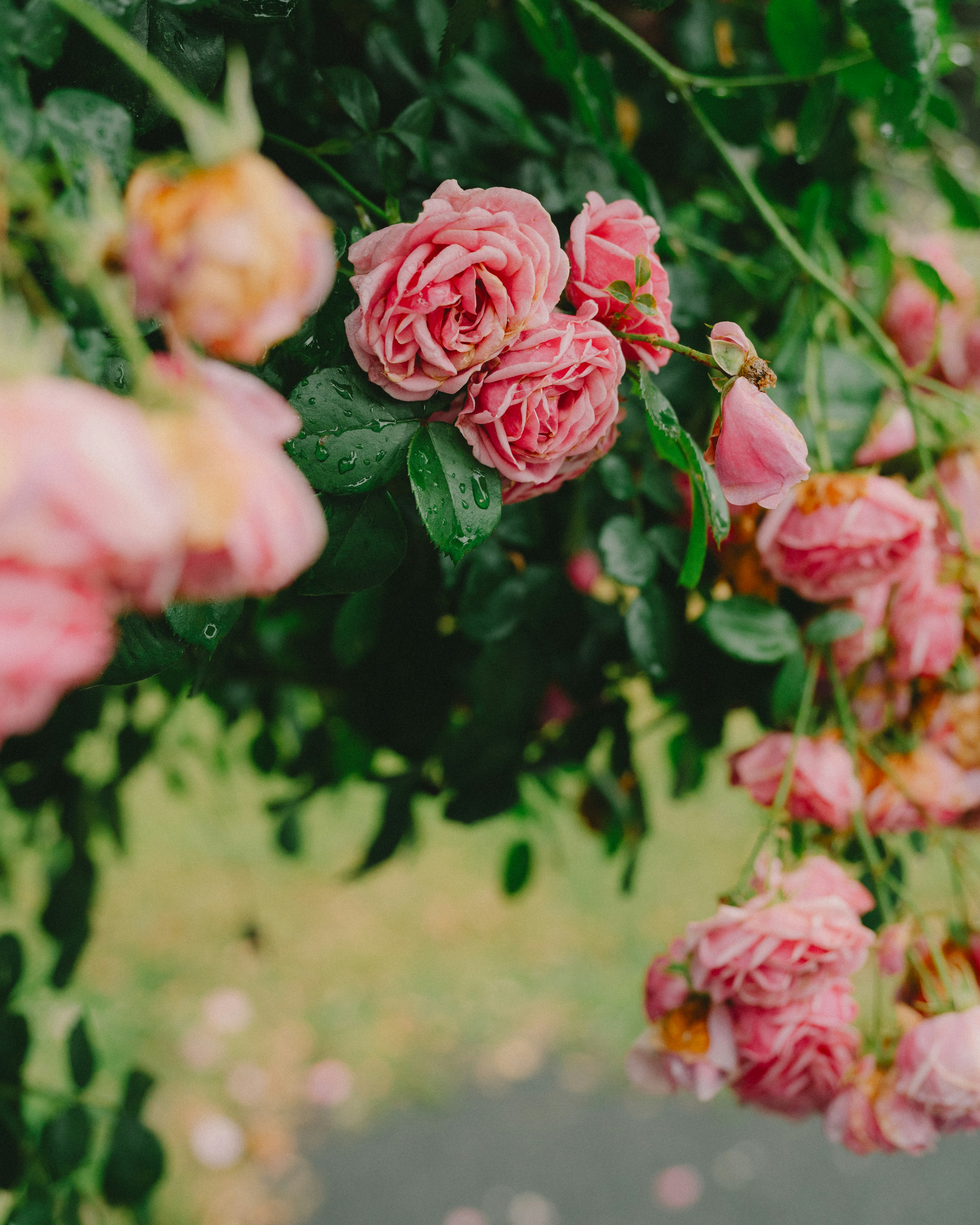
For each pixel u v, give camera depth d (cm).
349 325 57
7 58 50
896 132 67
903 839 79
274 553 42
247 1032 183
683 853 234
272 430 48
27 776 85
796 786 69
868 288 83
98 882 89
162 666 56
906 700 73
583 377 59
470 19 61
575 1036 188
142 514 38
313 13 65
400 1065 180
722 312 72
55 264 50
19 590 38
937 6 72
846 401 72
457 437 59
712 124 72
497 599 69
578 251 60
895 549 67
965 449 73
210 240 44
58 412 38
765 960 64
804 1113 69
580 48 71
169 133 57
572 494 72
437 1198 155
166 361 48
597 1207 154
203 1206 149
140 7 54
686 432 63
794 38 67
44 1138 75
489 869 234
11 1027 76
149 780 232
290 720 95
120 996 186
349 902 220
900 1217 153
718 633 68
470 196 57
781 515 68
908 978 69
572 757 80
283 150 64
